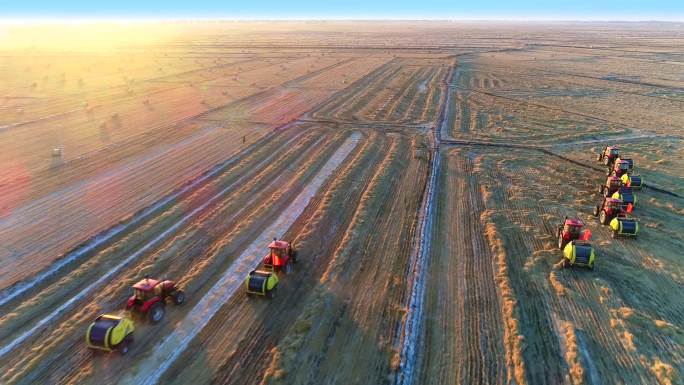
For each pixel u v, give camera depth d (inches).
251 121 2110.0
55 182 1366.9
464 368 663.1
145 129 1956.2
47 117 2133.4
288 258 894.4
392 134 1924.2
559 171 1534.2
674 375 649.0
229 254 968.3
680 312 805.9
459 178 1443.2
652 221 1171.9
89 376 642.2
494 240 1034.1
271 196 1280.8
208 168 1507.1
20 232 1059.9
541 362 674.8
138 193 1298.0
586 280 888.9
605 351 700.0
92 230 1077.1
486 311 789.9
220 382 636.1
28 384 629.3
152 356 681.0
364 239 1035.3
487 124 2118.6
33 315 775.7
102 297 818.8
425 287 860.0
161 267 916.0
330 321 759.1
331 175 1451.8
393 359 676.1
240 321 759.7
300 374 647.8
